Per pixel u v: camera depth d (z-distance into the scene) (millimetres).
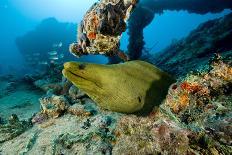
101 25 610
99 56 6695
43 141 819
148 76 567
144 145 526
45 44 5941
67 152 696
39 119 1007
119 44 670
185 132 448
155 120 544
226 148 393
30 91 2037
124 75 521
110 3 604
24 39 6168
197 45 2303
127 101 517
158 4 3289
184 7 3291
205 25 3100
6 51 10281
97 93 516
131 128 599
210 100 492
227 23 2332
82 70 494
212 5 3129
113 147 627
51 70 2334
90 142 690
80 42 682
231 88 506
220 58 556
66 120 926
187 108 489
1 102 1807
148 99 545
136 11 2863
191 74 536
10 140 947
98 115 875
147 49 3658
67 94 1324
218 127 417
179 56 2287
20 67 6496
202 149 414
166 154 466
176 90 521
